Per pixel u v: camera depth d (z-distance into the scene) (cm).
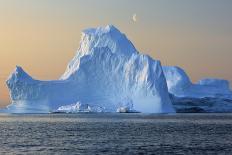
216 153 19512
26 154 19262
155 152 19812
